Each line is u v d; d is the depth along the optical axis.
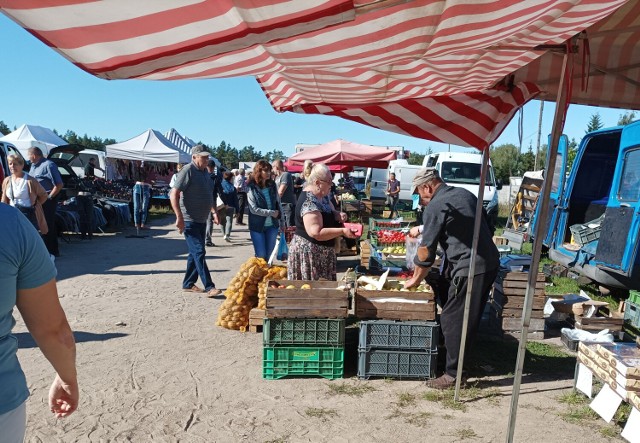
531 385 4.25
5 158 9.86
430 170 4.29
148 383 4.16
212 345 5.10
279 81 3.20
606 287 7.57
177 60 1.75
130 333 5.44
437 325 4.28
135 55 1.70
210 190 6.95
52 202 9.98
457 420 3.60
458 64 2.85
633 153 6.40
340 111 3.75
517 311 5.48
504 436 3.38
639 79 3.68
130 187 22.42
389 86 3.27
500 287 5.77
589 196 8.61
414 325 4.27
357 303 4.36
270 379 4.28
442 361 4.76
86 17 1.44
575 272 8.06
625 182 6.50
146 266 9.62
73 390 1.86
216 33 1.58
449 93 3.52
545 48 2.70
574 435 3.41
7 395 1.54
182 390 4.04
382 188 26.31
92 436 3.32
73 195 13.52
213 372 4.41
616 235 6.45
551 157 2.79
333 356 4.31
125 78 1.88
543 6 1.85
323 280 4.68
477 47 2.36
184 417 3.60
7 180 7.53
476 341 5.41
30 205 7.61
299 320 4.27
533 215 9.92
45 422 3.49
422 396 3.99
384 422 3.56
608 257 6.56
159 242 13.40
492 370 4.58
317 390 4.08
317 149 13.46
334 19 1.55
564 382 4.31
